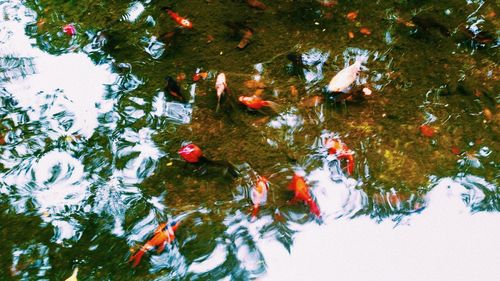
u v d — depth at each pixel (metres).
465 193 2.21
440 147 2.38
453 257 2.02
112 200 2.29
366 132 2.47
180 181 2.33
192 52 3.00
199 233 2.14
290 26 3.14
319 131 2.49
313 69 2.83
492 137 2.41
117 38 3.17
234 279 1.99
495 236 2.08
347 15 3.19
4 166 2.48
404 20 3.13
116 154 2.48
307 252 2.06
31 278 2.04
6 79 2.96
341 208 2.19
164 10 3.33
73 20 3.36
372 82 2.74
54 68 3.01
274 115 2.58
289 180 2.29
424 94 2.64
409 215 2.16
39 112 2.74
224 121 2.57
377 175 2.29
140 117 2.65
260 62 2.89
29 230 2.21
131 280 2.00
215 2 3.36
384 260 2.03
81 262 2.08
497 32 3.01
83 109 2.74
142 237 2.14
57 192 2.35
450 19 3.13
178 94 2.74
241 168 2.35
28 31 3.32
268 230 2.13
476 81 2.70
